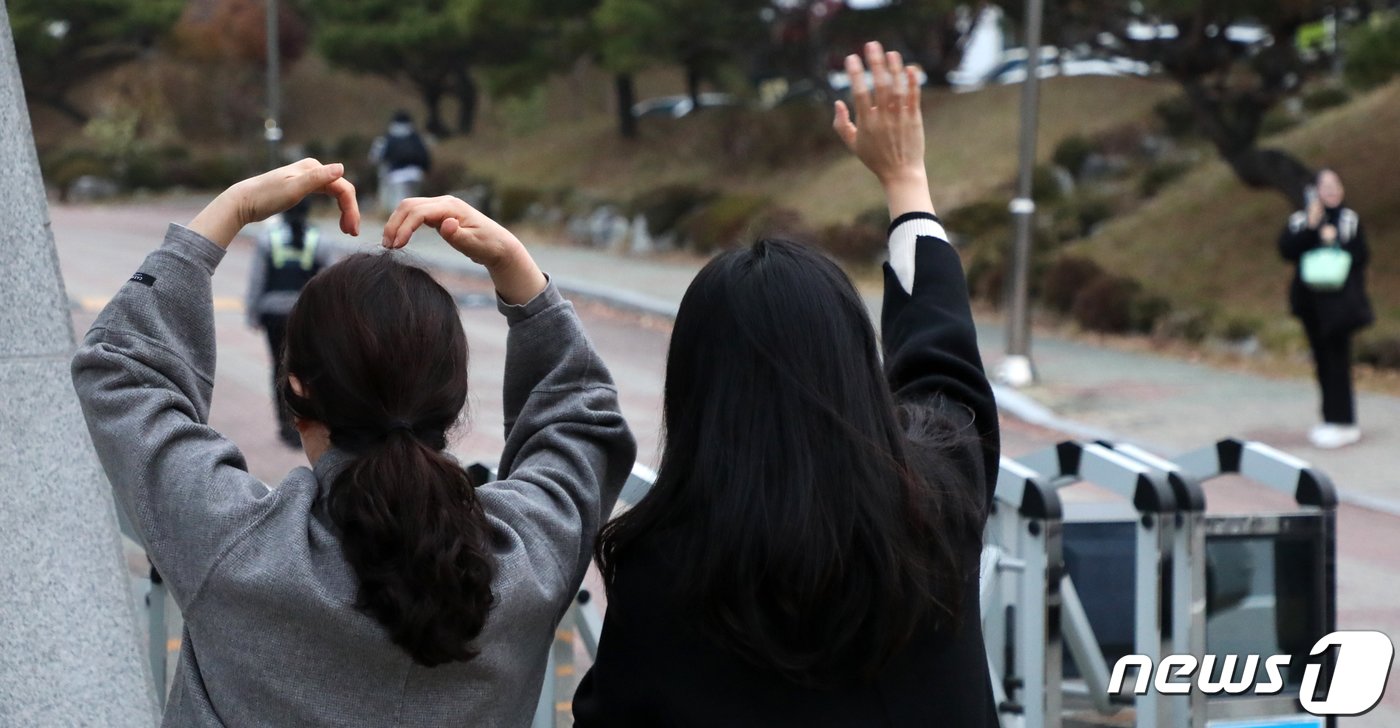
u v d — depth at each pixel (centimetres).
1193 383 1288
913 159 212
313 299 170
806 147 2689
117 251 2339
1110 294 1535
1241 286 1567
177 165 3847
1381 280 1466
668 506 168
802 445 161
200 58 4409
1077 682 389
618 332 1638
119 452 171
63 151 4141
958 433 181
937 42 2697
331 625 164
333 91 4694
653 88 4441
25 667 286
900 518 164
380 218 2772
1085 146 2156
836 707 166
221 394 1125
